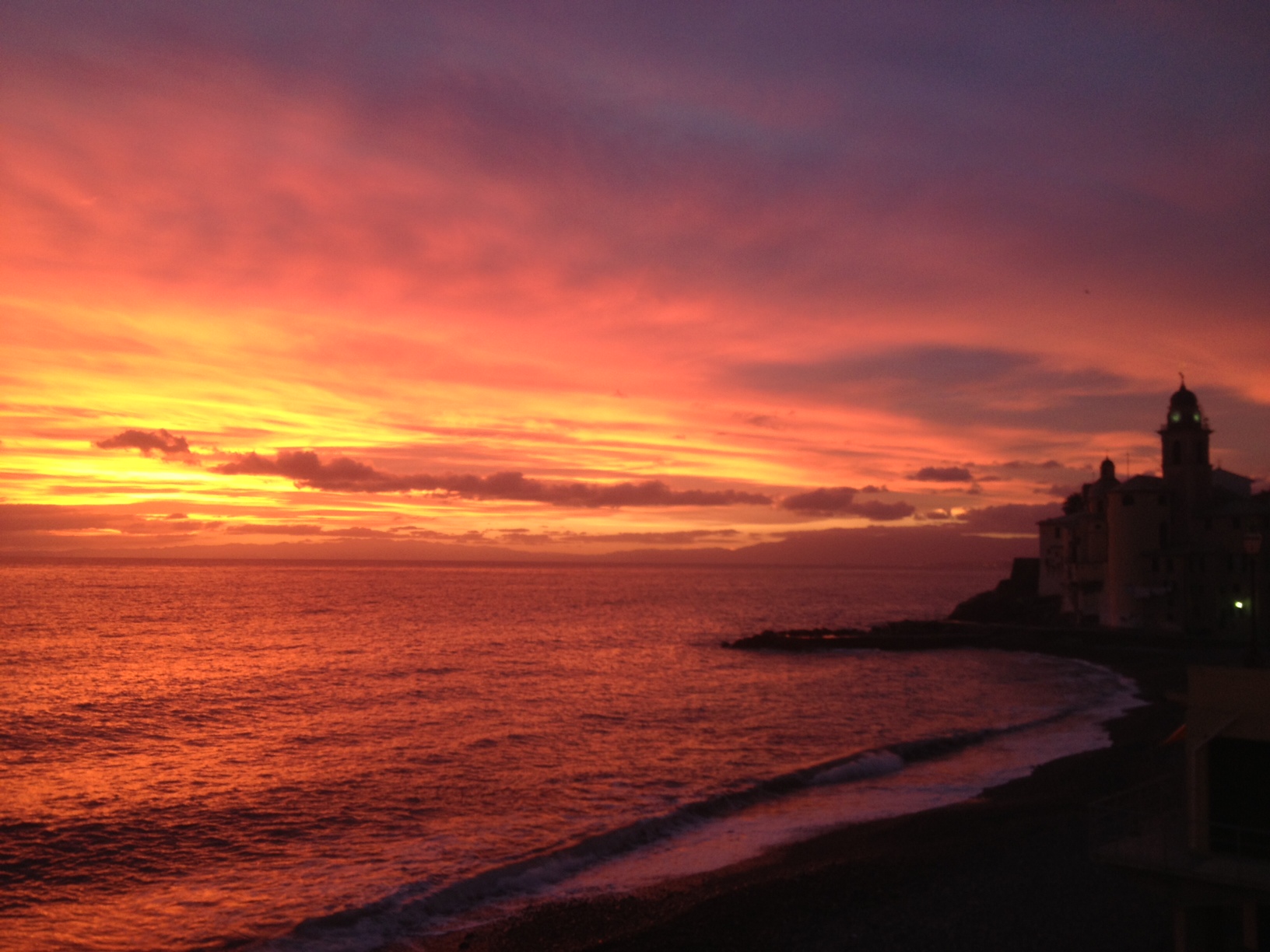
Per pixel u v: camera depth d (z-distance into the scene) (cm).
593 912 2155
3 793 3225
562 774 3541
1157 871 1494
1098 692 6025
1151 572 8288
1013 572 11756
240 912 2169
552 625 11462
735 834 2778
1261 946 1455
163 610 12656
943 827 2764
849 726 4688
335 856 2583
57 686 5756
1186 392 8419
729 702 5528
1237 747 1495
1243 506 7962
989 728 4572
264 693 5619
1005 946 1883
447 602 15938
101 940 2023
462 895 2270
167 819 2938
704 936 1989
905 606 18150
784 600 19438
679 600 18800
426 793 3250
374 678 6306
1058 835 2627
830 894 2220
